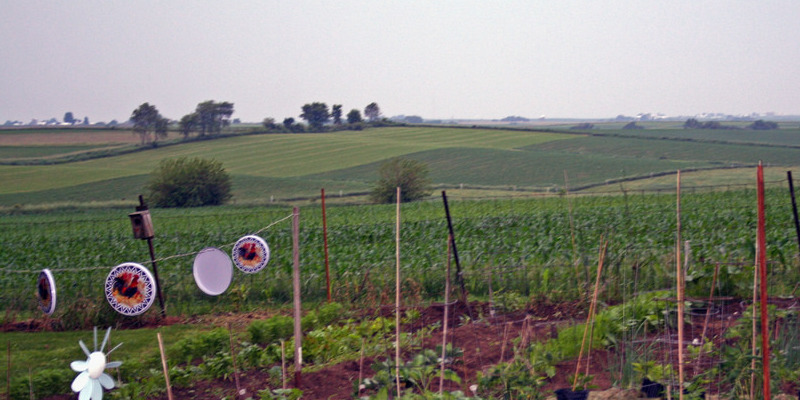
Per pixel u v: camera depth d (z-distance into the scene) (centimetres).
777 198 2941
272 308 1388
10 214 4847
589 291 1178
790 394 654
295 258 783
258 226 2788
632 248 1438
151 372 867
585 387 699
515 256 1545
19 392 813
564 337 838
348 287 1382
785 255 1333
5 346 1128
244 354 930
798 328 744
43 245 2338
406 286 1388
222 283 970
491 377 670
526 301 1200
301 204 4938
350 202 4909
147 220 1288
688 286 1102
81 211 5003
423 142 9500
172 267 1702
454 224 2158
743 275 1075
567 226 1978
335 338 1007
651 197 3462
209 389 850
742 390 636
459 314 1142
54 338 1189
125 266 900
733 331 736
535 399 664
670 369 670
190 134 11225
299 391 718
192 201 5216
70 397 835
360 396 724
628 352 735
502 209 3253
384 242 1920
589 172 6469
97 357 541
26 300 1466
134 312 905
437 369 711
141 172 7450
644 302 916
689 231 1723
